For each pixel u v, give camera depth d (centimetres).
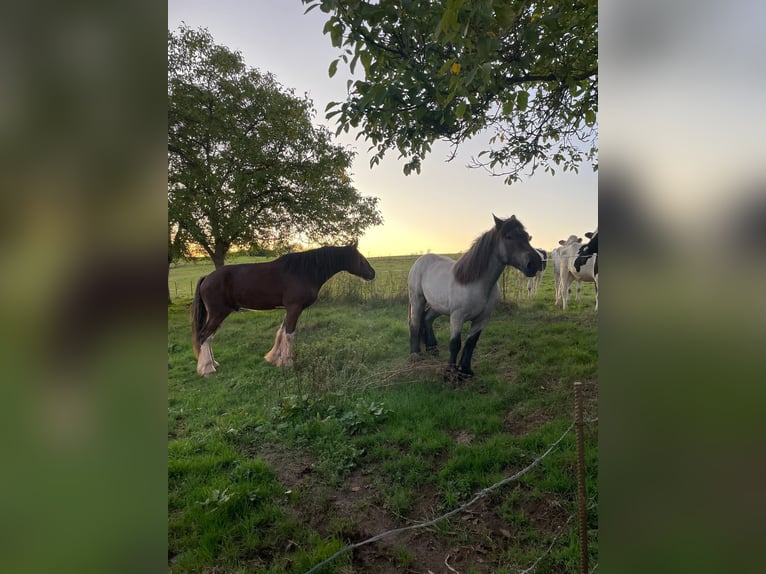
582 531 172
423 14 232
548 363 448
